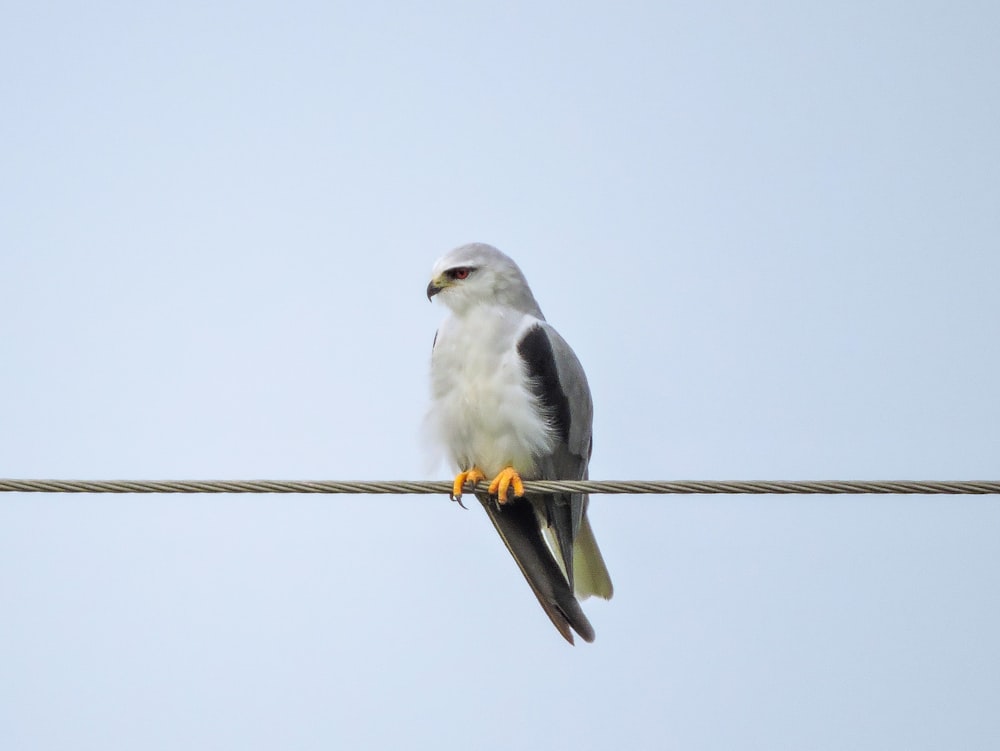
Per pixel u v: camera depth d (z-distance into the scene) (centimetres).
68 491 869
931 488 815
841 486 831
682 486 867
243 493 889
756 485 849
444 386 1111
